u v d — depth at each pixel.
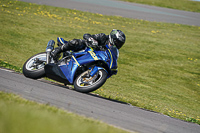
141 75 57.72
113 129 13.02
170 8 146.00
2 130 8.20
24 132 8.36
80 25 90.69
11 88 19.78
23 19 83.50
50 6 107.00
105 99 24.72
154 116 22.44
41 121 9.85
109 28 93.56
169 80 57.84
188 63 72.75
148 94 44.38
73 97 20.72
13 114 9.92
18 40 64.50
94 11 112.44
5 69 30.70
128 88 45.69
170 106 38.91
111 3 134.12
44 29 78.69
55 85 25.64
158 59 72.25
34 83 23.36
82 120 12.90
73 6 114.38
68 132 9.30
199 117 35.25
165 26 109.19
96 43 21.86
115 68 22.81
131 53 73.44
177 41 92.12
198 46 89.81
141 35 92.56
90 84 21.88
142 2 149.75
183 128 20.52
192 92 52.28
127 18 111.12
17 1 103.81
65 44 23.34
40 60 25.03
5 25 73.62
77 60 22.41
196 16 134.88
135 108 24.20
